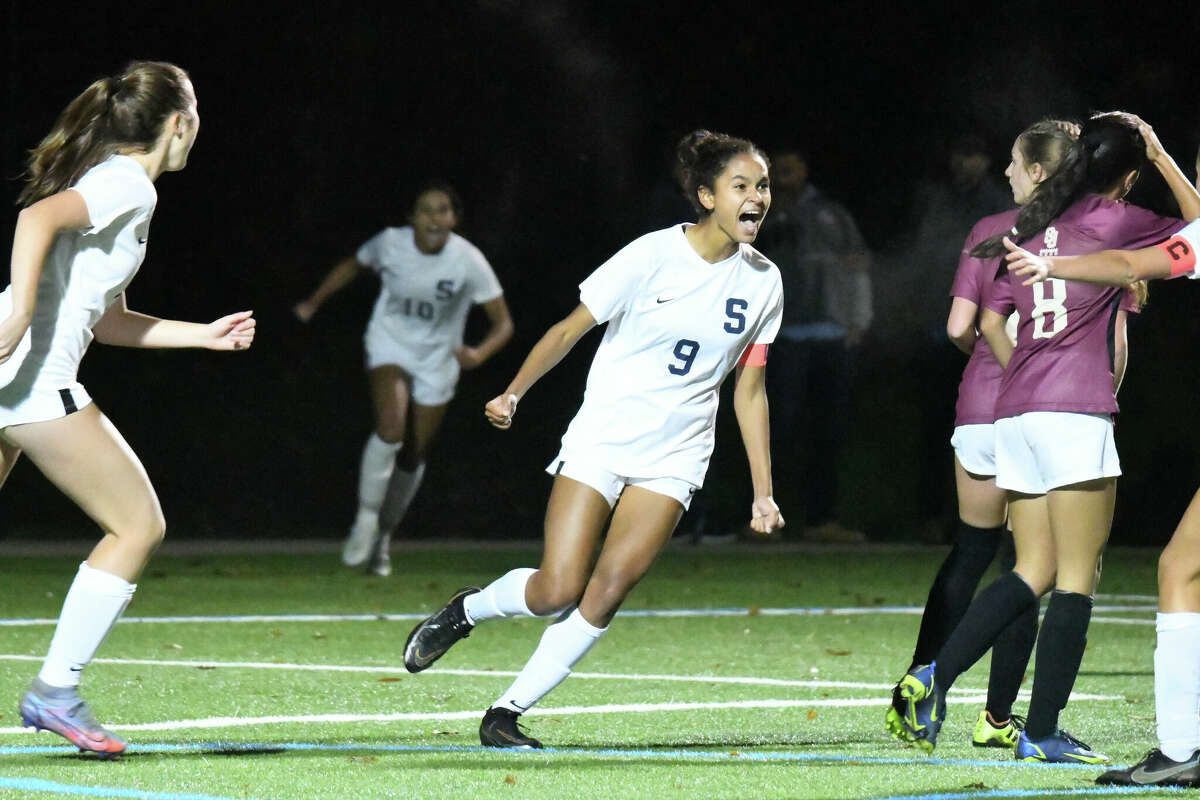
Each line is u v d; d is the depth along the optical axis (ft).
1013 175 73.92
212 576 156.25
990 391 75.41
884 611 133.90
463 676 93.81
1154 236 67.56
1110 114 69.05
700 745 70.95
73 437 62.13
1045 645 67.00
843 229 189.98
